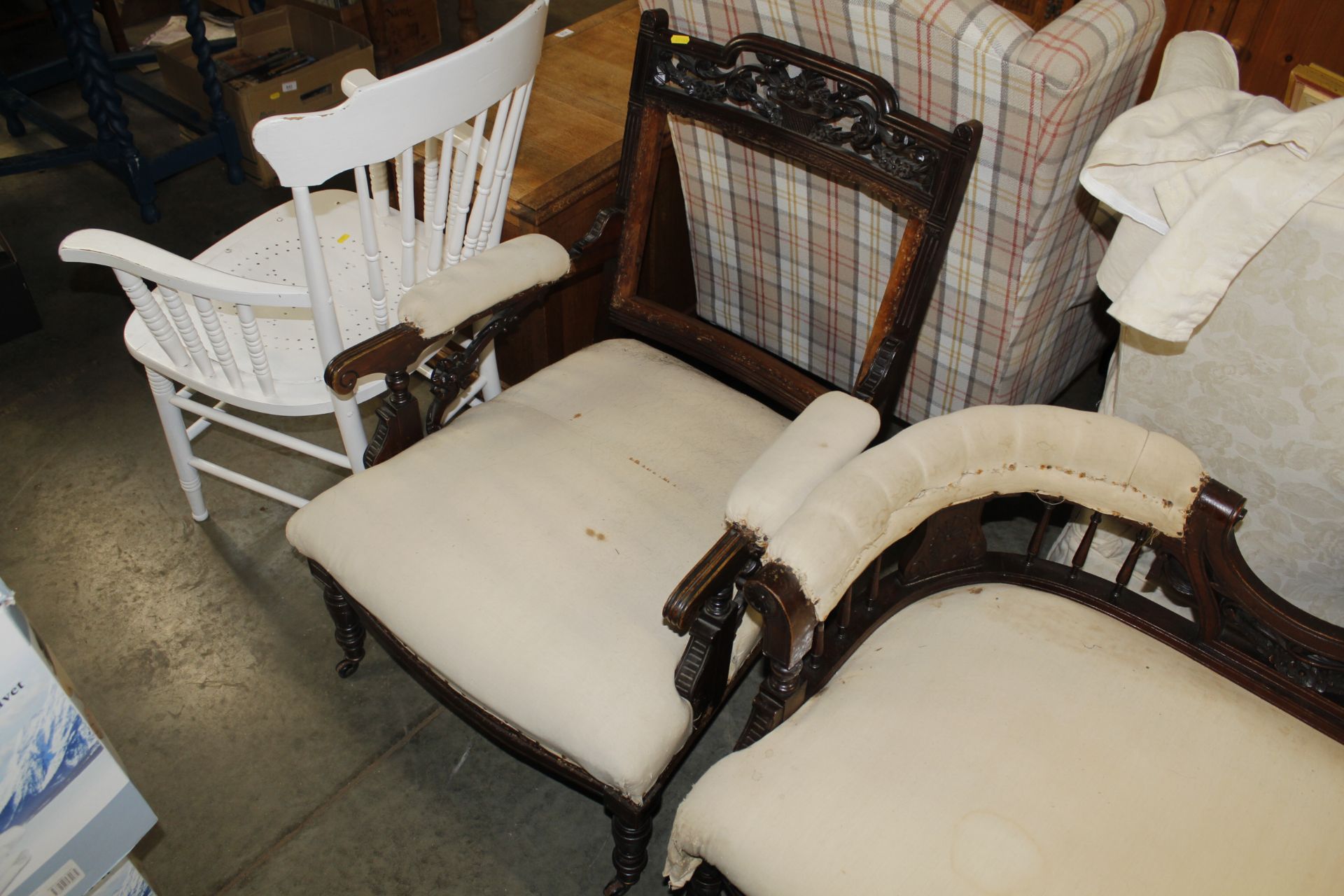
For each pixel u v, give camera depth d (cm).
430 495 130
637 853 129
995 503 198
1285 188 103
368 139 120
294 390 150
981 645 111
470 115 128
